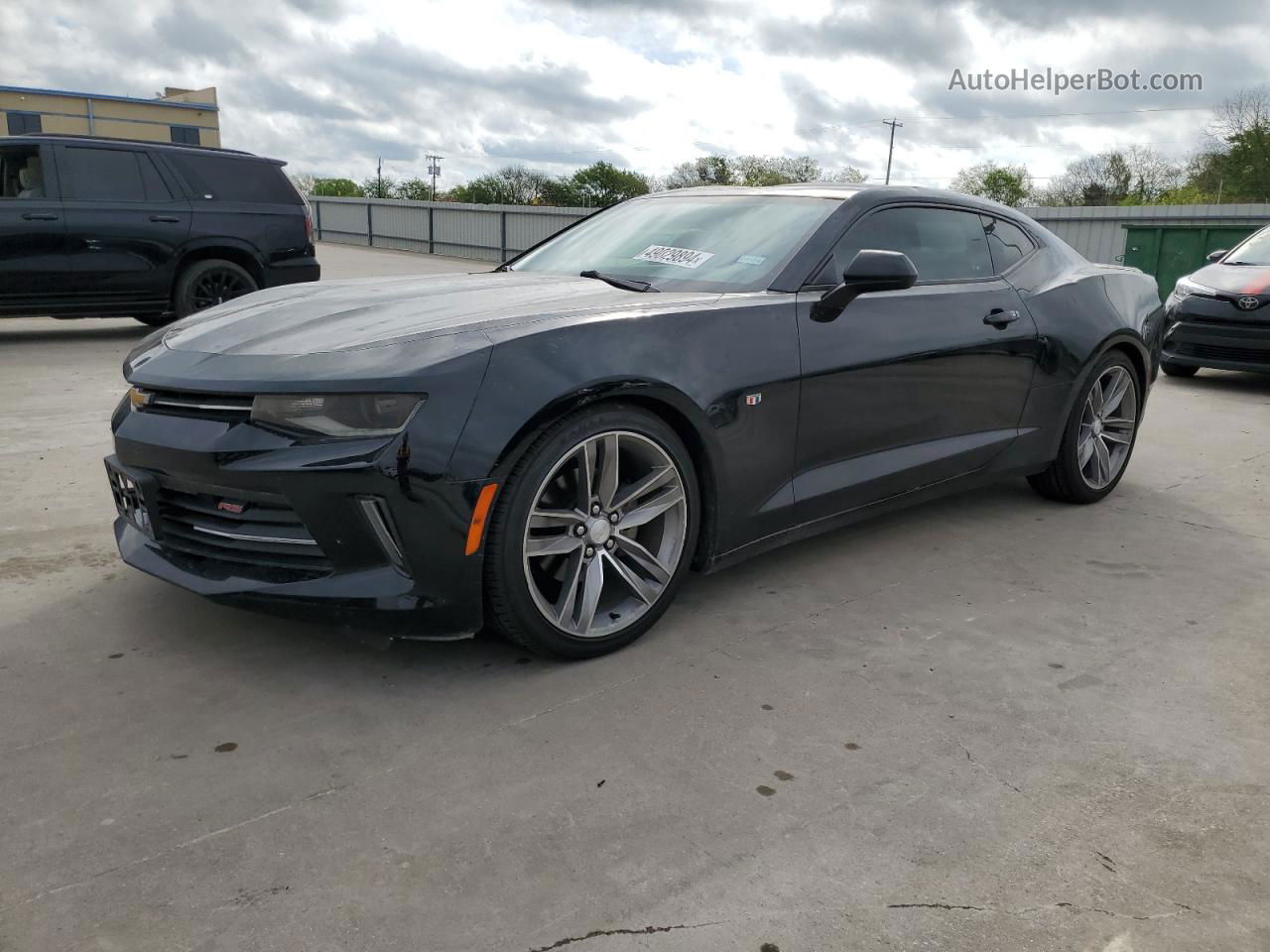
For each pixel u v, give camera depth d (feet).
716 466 9.02
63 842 5.87
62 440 15.66
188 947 5.06
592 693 7.91
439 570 7.51
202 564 8.23
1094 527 12.87
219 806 6.27
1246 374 27.81
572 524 8.22
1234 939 5.30
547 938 5.17
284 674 8.10
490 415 7.45
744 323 9.18
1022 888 5.67
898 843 6.05
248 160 28.12
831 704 7.82
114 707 7.50
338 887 5.53
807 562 11.19
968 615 9.76
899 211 11.31
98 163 25.67
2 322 32.35
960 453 11.66
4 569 10.19
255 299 9.93
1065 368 12.77
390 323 8.38
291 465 7.36
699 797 6.48
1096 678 8.41
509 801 6.39
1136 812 6.45
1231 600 10.33
